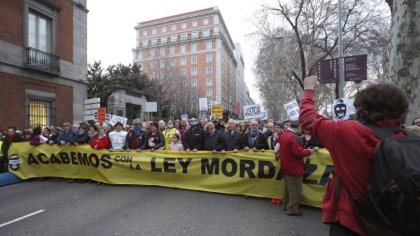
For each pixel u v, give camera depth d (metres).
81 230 5.25
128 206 6.69
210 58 94.56
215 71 93.94
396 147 1.51
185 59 97.19
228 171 7.79
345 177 1.75
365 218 1.64
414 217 1.40
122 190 8.30
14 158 9.69
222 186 7.85
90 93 32.38
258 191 7.39
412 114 4.80
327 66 11.39
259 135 9.05
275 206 6.76
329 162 6.59
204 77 94.88
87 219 5.82
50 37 18.47
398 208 1.44
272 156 7.28
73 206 6.72
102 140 9.46
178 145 9.52
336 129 1.80
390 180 1.47
